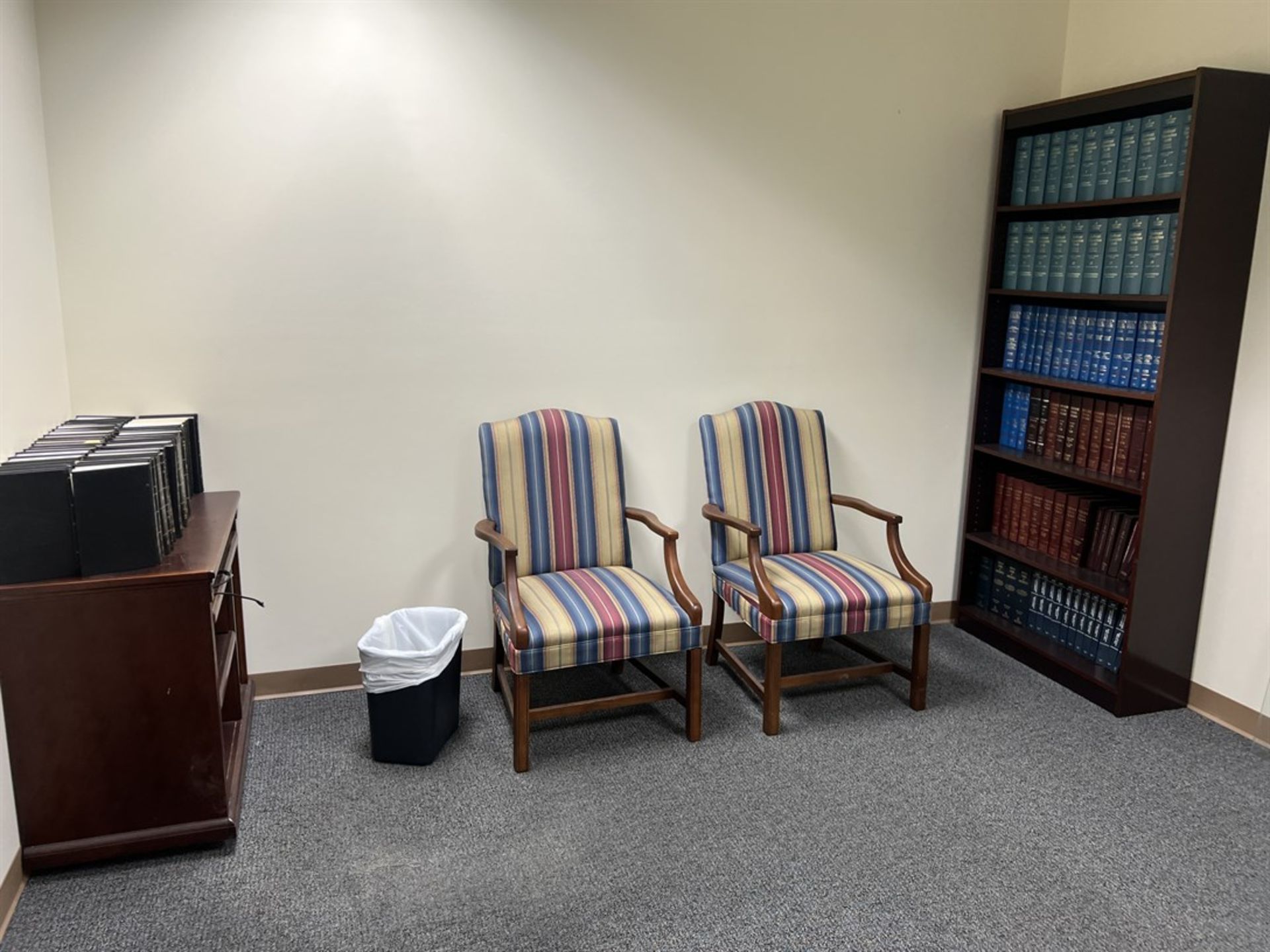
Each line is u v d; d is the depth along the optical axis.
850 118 3.21
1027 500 3.40
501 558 2.78
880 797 2.41
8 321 2.12
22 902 1.96
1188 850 2.21
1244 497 2.80
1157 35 3.02
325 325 2.80
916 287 3.43
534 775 2.50
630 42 2.91
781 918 1.95
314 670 3.00
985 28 3.30
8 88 2.19
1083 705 2.98
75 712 1.98
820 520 3.23
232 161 2.64
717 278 3.18
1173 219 2.71
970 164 3.39
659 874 2.08
